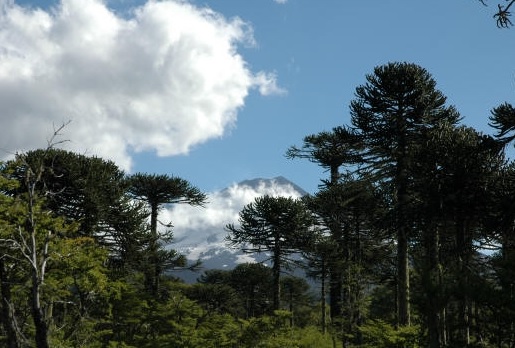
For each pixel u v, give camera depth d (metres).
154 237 25.39
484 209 17.45
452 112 22.02
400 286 19.89
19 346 11.82
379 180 22.62
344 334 22.61
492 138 14.23
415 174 19.09
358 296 24.52
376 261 28.36
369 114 21.97
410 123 21.84
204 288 39.38
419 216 18.59
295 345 21.09
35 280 10.80
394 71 21.53
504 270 12.16
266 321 20.86
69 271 13.48
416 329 16.86
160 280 30.91
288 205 29.05
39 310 10.76
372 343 19.42
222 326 22.02
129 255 24.08
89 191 20.64
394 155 21.42
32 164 18.48
